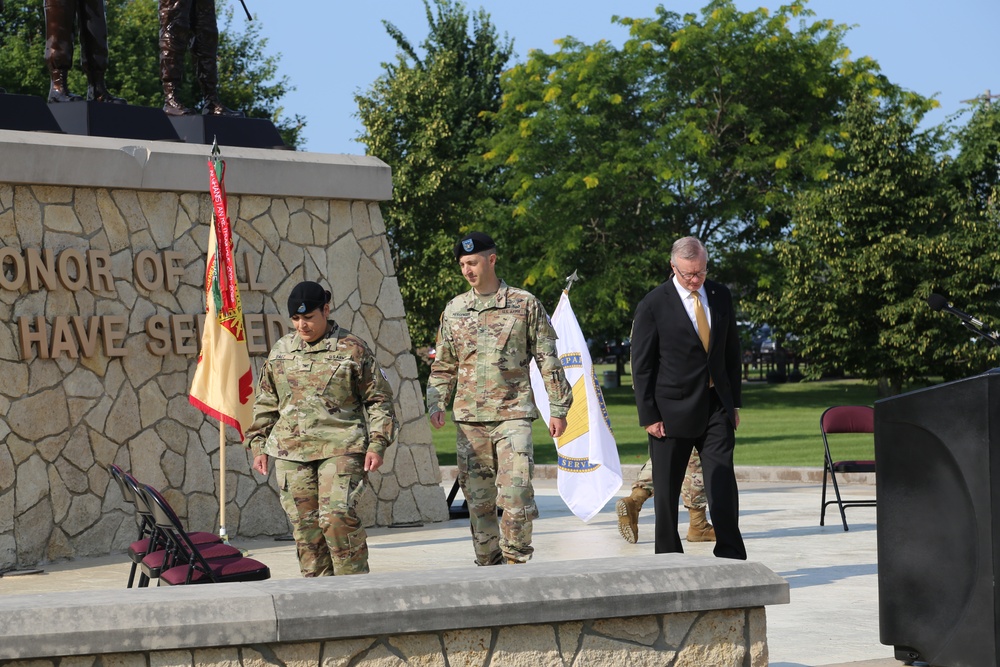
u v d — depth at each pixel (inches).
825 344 1605.6
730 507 339.0
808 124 1888.5
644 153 1831.9
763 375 2751.0
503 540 317.1
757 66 1892.2
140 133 491.2
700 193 1914.4
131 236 463.8
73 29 500.7
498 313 320.5
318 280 518.6
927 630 237.3
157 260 468.4
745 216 1920.5
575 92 1900.8
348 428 299.7
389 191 542.3
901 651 243.6
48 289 435.8
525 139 1913.1
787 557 408.8
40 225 436.5
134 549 318.7
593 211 1881.2
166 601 180.1
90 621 175.0
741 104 1892.2
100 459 445.7
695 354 338.0
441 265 1700.3
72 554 434.3
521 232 1989.4
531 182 1866.4
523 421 318.3
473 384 320.2
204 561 272.8
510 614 193.2
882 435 243.9
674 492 343.6
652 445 344.8
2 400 419.5
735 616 210.8
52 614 174.7
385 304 540.7
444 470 809.5
